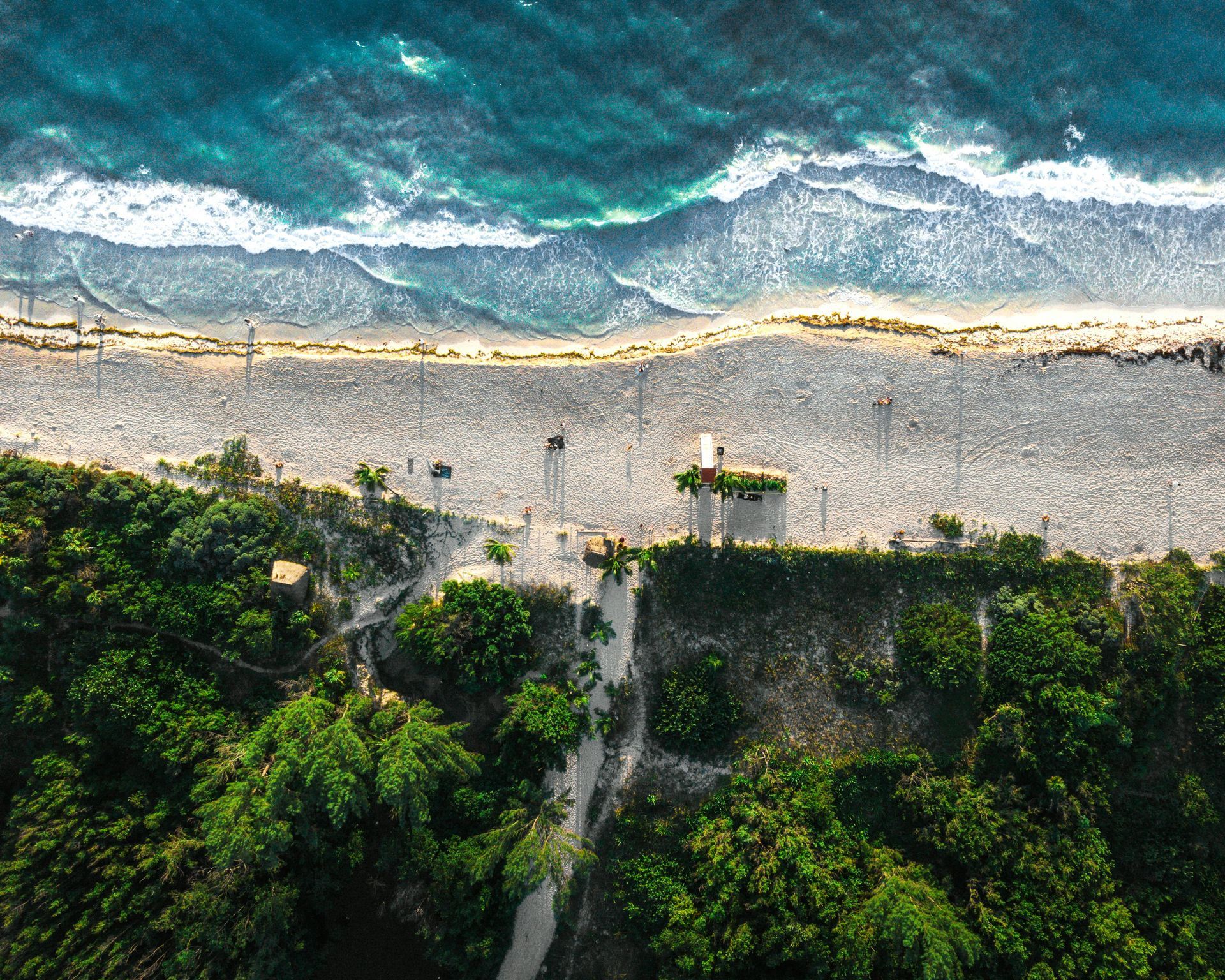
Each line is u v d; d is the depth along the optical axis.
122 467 58.69
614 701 58.31
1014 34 59.88
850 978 50.81
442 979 58.47
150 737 54.25
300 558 58.06
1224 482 56.84
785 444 58.34
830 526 57.81
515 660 56.53
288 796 50.22
